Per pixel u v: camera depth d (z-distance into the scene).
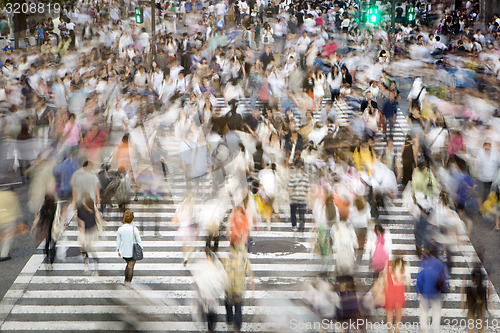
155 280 28.06
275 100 49.31
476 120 45.41
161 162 37.03
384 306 23.44
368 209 29.73
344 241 24.69
